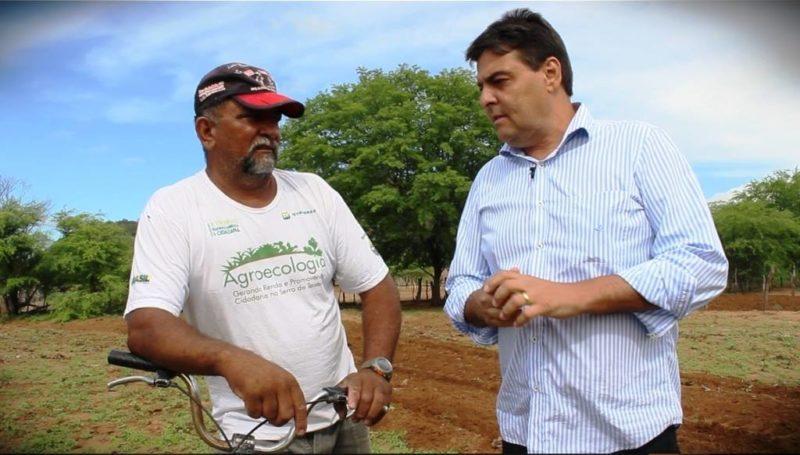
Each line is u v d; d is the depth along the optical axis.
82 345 15.41
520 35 2.28
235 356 1.94
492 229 2.50
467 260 2.66
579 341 2.24
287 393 1.93
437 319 18.52
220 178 2.35
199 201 2.31
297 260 2.37
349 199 26.81
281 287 2.34
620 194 2.24
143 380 2.05
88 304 25.41
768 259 24.11
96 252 26.80
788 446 5.82
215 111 2.26
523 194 2.41
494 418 6.98
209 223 2.29
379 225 26.89
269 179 2.42
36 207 28.19
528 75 2.29
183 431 6.92
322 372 2.40
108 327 20.44
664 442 2.25
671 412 2.28
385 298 2.58
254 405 1.92
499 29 2.31
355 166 25.50
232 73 2.25
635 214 2.24
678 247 2.12
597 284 2.09
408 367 10.35
